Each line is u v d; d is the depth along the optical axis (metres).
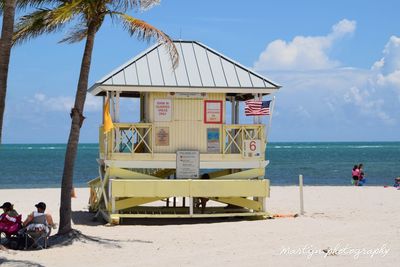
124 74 19.30
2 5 13.80
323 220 19.66
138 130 19.98
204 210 20.64
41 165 87.06
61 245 14.72
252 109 19.75
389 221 19.53
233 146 20.88
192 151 19.61
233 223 18.92
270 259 12.99
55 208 24.06
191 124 19.80
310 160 105.12
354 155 133.62
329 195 30.55
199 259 13.12
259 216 20.23
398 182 37.69
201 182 19.39
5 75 12.32
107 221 19.62
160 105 19.66
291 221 19.25
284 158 116.88
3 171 71.19
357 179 41.34
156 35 15.09
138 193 19.06
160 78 19.41
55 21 14.53
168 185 19.22
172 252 14.08
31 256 13.41
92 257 13.41
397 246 14.53
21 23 15.75
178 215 19.45
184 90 19.41
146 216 19.30
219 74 19.95
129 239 16.05
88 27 15.48
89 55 15.42
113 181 19.02
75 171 71.44
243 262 12.70
